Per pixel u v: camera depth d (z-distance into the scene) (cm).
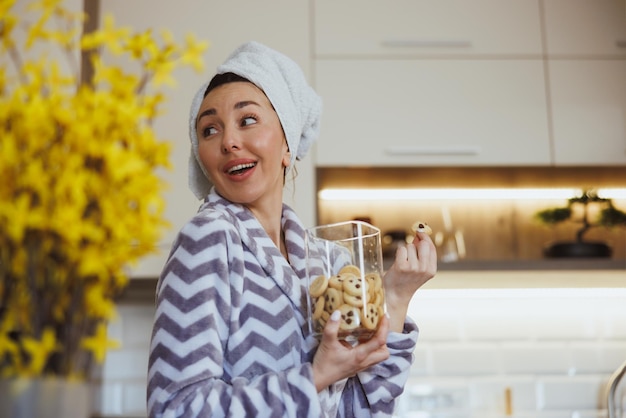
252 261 117
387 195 294
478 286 275
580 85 270
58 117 63
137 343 281
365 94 264
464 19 272
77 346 64
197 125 129
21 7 108
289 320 116
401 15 271
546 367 281
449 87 267
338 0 270
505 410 276
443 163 262
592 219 296
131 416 276
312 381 102
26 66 66
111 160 63
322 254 108
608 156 266
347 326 104
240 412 100
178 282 108
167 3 264
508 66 270
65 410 63
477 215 296
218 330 109
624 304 287
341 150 260
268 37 266
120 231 63
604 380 281
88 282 64
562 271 254
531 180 283
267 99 128
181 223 249
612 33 275
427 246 125
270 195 130
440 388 278
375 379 122
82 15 72
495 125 265
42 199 62
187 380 102
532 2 275
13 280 63
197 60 72
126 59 249
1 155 61
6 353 63
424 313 284
